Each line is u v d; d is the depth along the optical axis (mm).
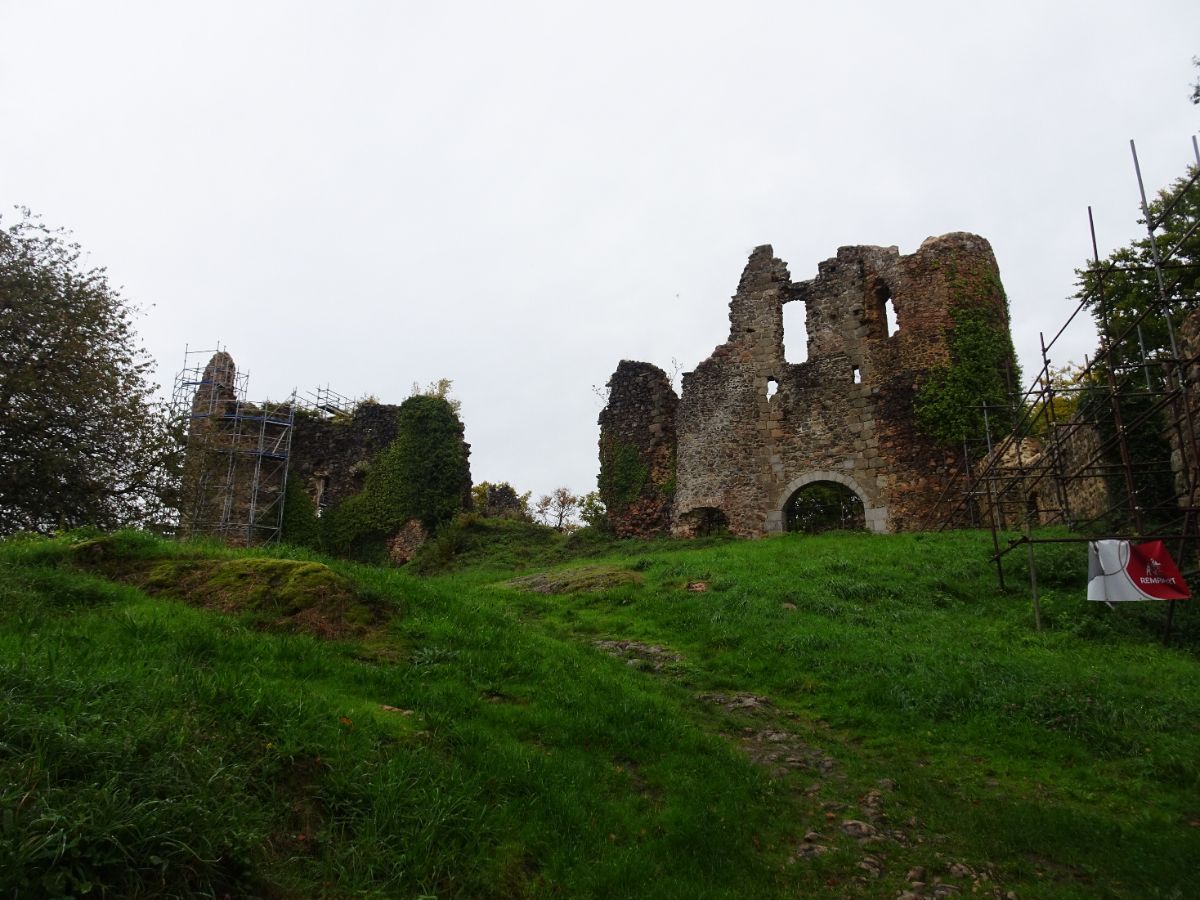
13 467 18266
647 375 31984
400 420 34500
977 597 14984
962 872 6402
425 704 7469
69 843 4012
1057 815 7230
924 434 25047
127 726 5250
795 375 27938
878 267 27359
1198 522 12523
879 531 25016
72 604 8484
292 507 34500
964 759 8719
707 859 6137
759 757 8492
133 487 20859
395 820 5461
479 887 5262
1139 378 19156
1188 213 23062
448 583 19891
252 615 9039
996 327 25641
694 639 13078
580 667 9758
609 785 6949
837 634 12703
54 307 19609
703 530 28812
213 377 36219
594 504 42375
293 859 4938
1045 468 17797
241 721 5922
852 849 6672
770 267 29469
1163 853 6578
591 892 5480
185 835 4441
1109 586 11750
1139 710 9430
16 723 4867
